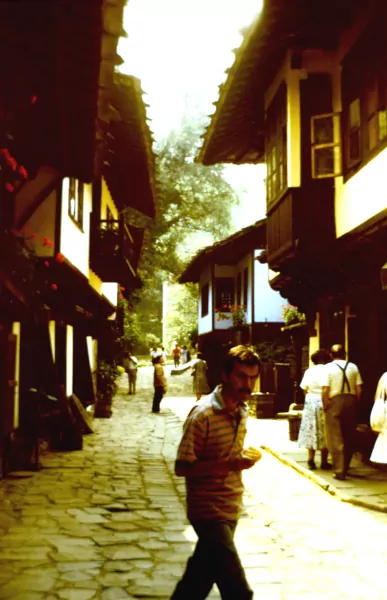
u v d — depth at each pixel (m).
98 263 16.02
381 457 7.54
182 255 40.00
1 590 4.60
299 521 6.75
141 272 36.66
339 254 10.55
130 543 5.86
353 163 9.73
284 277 14.00
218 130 13.65
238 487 3.60
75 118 6.11
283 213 11.22
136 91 10.71
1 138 5.55
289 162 10.62
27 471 9.45
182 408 20.97
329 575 5.06
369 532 6.32
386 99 8.55
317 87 10.60
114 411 19.80
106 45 5.68
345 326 11.70
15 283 7.87
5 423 9.04
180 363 47.44
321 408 9.56
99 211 16.19
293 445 12.21
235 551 3.38
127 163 15.88
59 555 5.44
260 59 10.95
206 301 31.50
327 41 10.40
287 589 4.74
